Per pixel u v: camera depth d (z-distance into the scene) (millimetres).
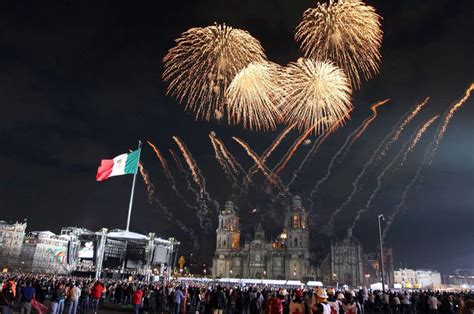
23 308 22750
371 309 42375
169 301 33469
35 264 172375
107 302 41562
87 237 65062
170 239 72312
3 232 172750
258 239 198375
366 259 183000
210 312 29453
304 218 189500
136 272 70250
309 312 18438
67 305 30844
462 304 10000
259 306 26734
